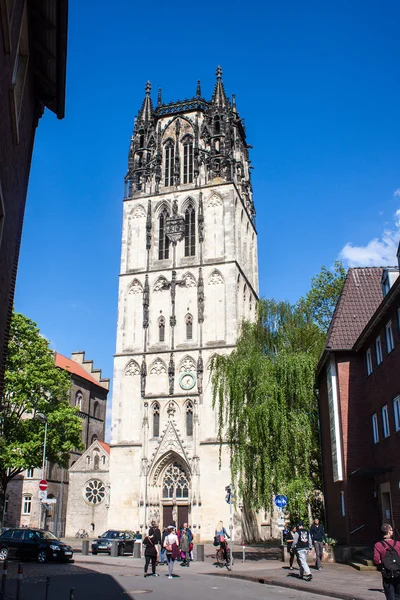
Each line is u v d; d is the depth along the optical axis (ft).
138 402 231.91
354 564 107.45
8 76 44.32
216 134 264.52
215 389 164.66
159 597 74.43
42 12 55.62
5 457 182.70
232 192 252.01
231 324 232.12
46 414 194.08
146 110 279.69
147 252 252.42
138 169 268.00
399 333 100.17
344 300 136.98
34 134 72.49
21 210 66.54
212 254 245.65
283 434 135.23
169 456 220.02
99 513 264.31
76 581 94.68
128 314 246.27
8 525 271.49
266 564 125.29
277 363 147.23
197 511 209.77
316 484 154.51
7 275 56.70
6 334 62.95
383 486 111.86
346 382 127.44
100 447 272.31
